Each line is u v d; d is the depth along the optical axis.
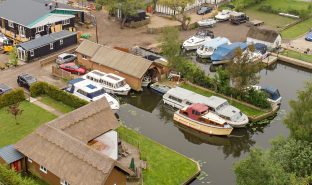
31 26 85.44
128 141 55.09
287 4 117.44
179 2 97.25
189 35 95.50
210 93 70.06
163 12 107.94
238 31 99.06
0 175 43.50
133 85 70.94
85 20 98.81
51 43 81.38
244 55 66.44
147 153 53.47
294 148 45.12
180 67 72.81
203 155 56.69
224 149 58.78
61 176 43.16
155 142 56.41
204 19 104.00
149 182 48.09
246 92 66.88
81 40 88.31
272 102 66.12
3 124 57.94
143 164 50.59
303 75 81.44
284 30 100.56
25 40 87.00
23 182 42.59
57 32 85.75
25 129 57.00
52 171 44.00
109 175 42.66
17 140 54.44
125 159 51.16
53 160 44.59
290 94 72.44
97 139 51.06
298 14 109.19
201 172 52.28
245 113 64.62
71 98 62.97
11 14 89.69
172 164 51.75
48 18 88.12
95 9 107.75
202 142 60.38
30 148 46.56
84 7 108.06
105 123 51.31
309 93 49.34
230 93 68.12
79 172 42.59
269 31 88.62
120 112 65.81
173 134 61.00
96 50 76.25
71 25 92.88
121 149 52.44
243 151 58.34
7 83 69.75
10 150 47.75
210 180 50.84
